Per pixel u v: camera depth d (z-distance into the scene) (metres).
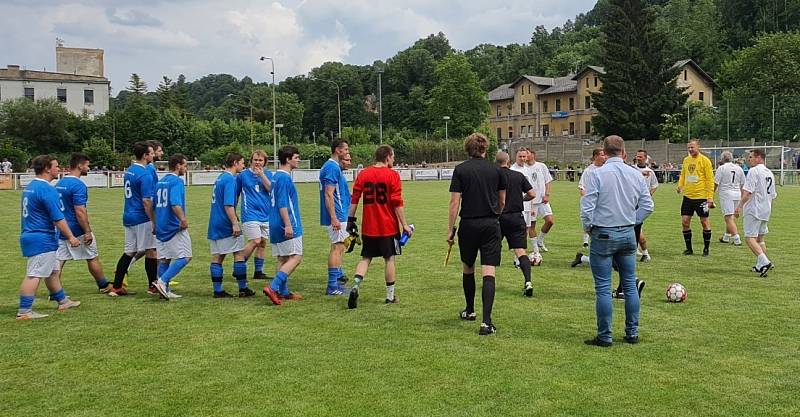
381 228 8.30
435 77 111.69
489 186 7.14
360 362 5.95
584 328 7.15
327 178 8.92
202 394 5.20
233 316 7.87
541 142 64.56
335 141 9.34
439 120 91.81
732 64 68.88
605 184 6.40
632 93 64.31
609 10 68.00
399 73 117.50
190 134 69.12
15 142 57.59
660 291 9.12
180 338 6.85
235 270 9.12
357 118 108.81
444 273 10.86
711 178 12.31
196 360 6.07
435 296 8.98
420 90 108.75
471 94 91.06
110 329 7.27
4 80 70.75
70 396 5.20
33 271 7.86
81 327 7.36
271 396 5.14
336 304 8.53
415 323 7.42
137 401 5.07
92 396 5.19
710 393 5.13
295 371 5.73
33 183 7.90
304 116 111.75
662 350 6.28
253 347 6.48
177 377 5.61
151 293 9.41
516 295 8.97
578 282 9.91
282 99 100.44
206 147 69.81
